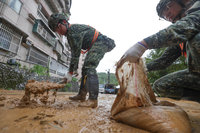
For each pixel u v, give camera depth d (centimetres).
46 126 90
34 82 191
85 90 257
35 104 177
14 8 802
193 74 150
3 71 541
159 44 103
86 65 227
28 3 955
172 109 98
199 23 103
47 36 1264
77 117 123
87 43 242
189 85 163
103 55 243
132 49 105
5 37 716
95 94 209
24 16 910
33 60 1043
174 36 99
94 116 132
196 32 104
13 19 796
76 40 225
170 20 161
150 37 104
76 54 227
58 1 1504
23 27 903
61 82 219
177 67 802
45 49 1281
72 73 230
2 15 705
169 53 190
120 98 125
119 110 114
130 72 122
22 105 161
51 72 1472
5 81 543
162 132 77
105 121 113
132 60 103
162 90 197
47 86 184
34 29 1029
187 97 178
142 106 104
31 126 88
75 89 1450
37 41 1119
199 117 146
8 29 734
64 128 89
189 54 142
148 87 138
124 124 106
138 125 93
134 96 108
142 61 139
